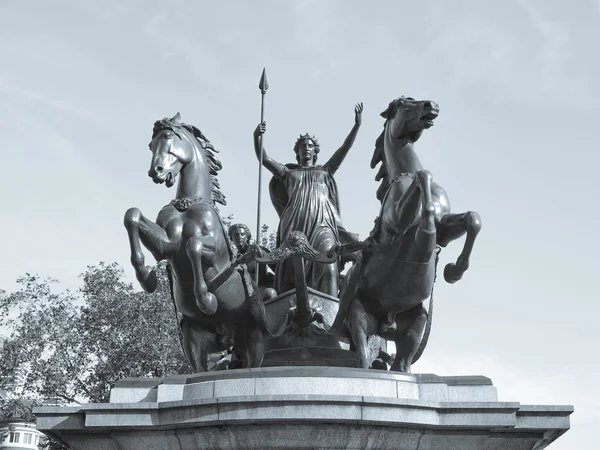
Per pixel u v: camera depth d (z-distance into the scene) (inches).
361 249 477.4
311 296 532.4
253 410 390.9
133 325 1229.1
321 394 398.0
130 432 413.4
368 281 477.1
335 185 605.6
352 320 478.9
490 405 403.9
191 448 406.9
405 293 471.8
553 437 429.7
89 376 1223.5
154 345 1207.6
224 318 492.7
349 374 415.2
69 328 1218.6
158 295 1246.9
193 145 511.2
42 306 1226.6
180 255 478.6
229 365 521.0
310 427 392.8
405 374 424.5
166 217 482.9
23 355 1184.2
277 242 589.6
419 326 488.1
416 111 492.4
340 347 510.3
